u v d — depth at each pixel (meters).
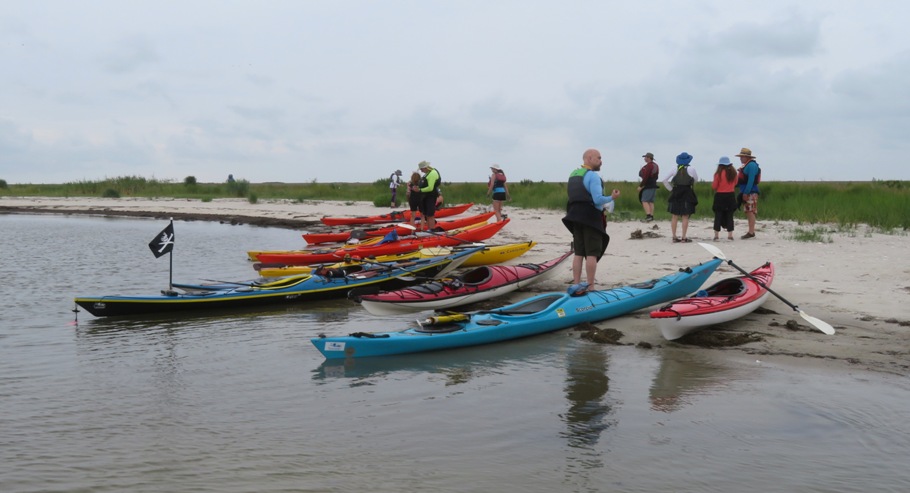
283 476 4.94
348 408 6.37
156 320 10.19
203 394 6.82
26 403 6.57
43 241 21.61
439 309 10.01
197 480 4.89
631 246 14.91
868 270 11.38
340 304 11.31
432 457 5.25
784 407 6.04
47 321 10.14
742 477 4.83
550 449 5.36
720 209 14.91
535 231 19.75
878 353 7.34
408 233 18.69
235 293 10.98
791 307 8.36
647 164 20.09
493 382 7.00
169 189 52.53
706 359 7.46
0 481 4.89
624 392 6.57
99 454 5.37
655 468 5.00
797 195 24.59
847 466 4.96
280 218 28.45
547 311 8.70
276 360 7.98
